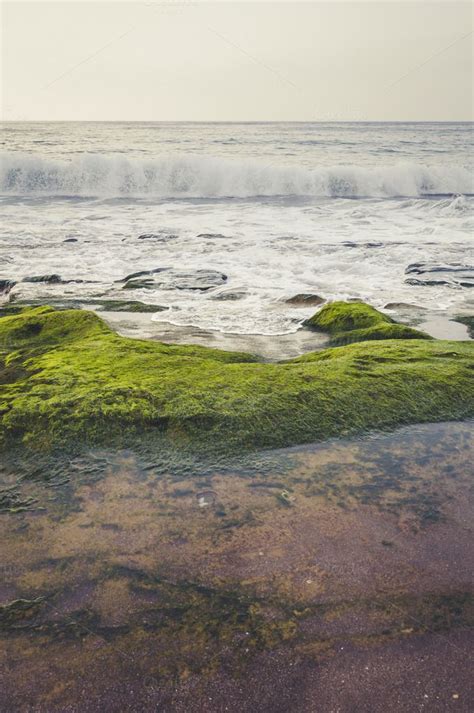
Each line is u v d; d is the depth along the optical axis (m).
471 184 24.72
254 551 3.25
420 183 24.56
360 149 37.81
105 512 3.59
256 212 18.72
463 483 3.99
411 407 4.97
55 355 5.89
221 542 3.33
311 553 3.24
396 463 4.22
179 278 10.52
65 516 3.54
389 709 2.29
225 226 15.88
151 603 2.86
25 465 4.07
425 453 4.38
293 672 2.46
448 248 13.14
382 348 6.24
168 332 7.82
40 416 4.48
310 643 2.62
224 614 2.79
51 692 2.37
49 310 7.97
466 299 9.52
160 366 5.47
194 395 4.79
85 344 6.27
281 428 4.52
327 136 48.09
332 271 11.23
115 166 23.30
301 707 2.31
